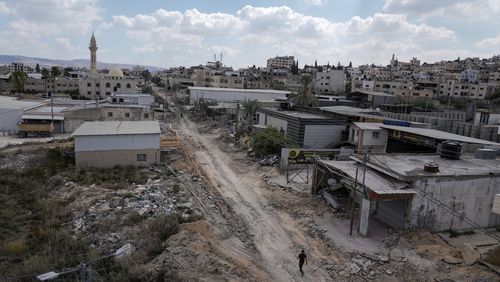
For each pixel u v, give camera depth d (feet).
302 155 133.28
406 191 77.41
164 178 116.16
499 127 145.07
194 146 174.19
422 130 128.77
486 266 64.85
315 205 96.78
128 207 89.04
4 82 404.57
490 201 85.20
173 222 75.72
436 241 75.41
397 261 68.59
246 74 578.66
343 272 66.39
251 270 64.80
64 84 378.94
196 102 330.95
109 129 134.21
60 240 72.74
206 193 104.42
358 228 82.23
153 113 224.12
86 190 101.91
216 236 77.25
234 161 147.02
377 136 135.64
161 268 58.54
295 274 66.08
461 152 103.30
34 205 92.17
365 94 271.90
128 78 398.83
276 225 86.43
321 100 252.83
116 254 65.41
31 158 134.51
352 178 85.66
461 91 426.10
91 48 430.61
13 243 69.62
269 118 188.85
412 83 428.56
